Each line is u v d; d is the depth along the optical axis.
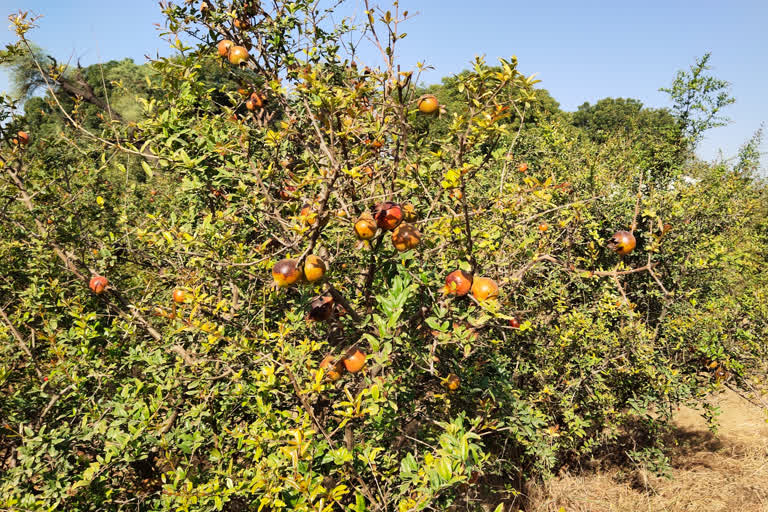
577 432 4.88
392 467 2.80
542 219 4.07
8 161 4.00
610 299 4.98
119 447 2.59
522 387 5.38
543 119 7.83
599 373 5.18
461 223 2.30
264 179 3.16
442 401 3.53
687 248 5.81
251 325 3.11
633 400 5.29
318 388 2.24
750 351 5.48
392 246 2.61
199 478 2.70
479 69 1.99
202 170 3.15
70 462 2.92
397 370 3.04
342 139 2.26
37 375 3.71
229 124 3.51
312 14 3.66
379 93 2.57
